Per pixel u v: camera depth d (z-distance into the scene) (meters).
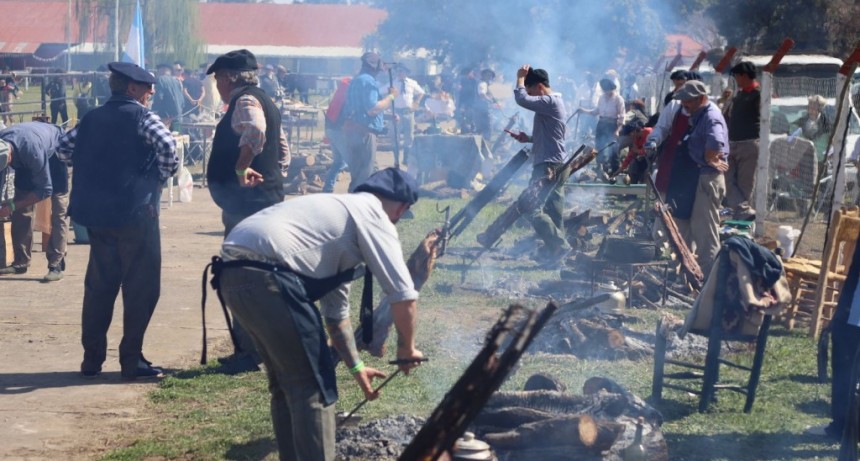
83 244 12.20
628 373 6.85
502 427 4.99
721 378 6.79
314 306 4.21
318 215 4.20
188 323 8.34
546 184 9.69
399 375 6.68
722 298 5.89
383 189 4.36
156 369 6.85
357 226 4.18
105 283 6.70
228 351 7.50
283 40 67.00
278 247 4.14
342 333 4.48
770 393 6.51
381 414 5.83
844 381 5.55
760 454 5.39
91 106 21.75
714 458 5.31
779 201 15.25
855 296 5.33
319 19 67.88
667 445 5.43
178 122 20.38
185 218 14.70
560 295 9.22
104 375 6.85
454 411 3.43
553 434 4.77
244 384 6.60
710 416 6.00
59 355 7.32
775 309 5.85
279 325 4.11
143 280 6.69
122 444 5.48
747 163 13.50
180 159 16.69
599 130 17.83
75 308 8.83
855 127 15.47
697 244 9.47
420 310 8.72
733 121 13.55
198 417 5.91
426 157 17.84
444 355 7.23
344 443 5.18
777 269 5.84
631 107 18.14
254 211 6.70
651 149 9.74
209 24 68.06
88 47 60.72
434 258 5.49
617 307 8.13
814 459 5.33
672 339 7.65
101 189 6.51
